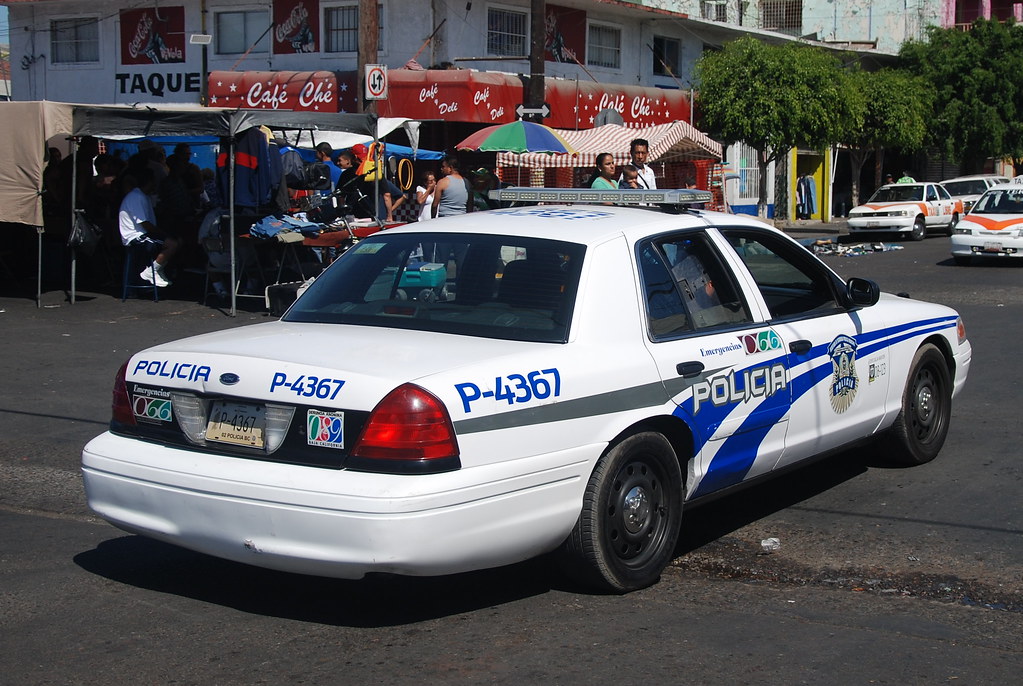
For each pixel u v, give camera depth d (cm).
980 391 947
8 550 564
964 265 2156
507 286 500
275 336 490
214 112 1348
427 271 521
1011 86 3538
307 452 425
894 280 1908
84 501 664
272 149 1431
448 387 423
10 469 737
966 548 560
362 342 468
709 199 600
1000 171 4419
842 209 3956
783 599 493
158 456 459
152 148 1616
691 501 532
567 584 509
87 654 430
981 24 3612
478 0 2367
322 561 413
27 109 1392
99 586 509
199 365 459
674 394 502
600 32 2711
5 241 1702
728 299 558
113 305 1485
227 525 431
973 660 422
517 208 594
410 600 488
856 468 719
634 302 504
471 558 427
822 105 2694
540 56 1916
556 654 426
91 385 1002
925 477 694
